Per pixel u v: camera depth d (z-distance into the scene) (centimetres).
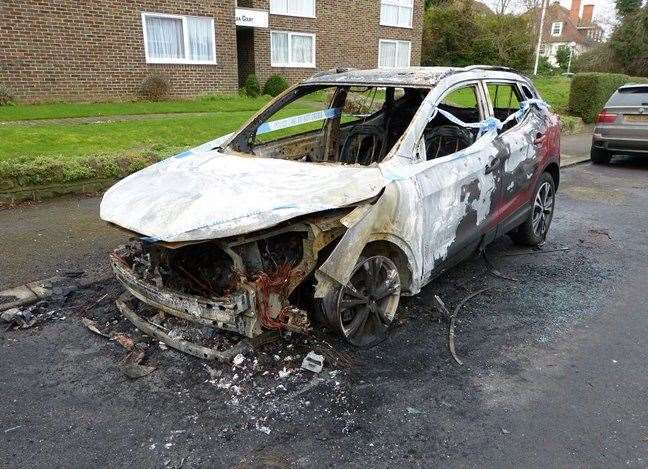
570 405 299
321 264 321
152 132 903
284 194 313
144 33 1346
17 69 1173
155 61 1385
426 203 356
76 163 678
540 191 545
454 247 400
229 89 1555
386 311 365
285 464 250
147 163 737
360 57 1934
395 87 406
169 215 303
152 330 342
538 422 284
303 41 1784
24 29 1162
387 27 1977
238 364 323
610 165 1088
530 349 358
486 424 281
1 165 626
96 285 435
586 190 855
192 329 346
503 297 439
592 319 404
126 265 350
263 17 1642
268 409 288
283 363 327
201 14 1440
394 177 339
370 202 323
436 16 2908
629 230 636
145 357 337
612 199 795
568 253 550
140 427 275
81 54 1255
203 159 406
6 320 376
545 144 518
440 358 344
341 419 282
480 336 374
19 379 315
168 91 1421
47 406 291
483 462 254
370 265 342
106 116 1091
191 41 1448
